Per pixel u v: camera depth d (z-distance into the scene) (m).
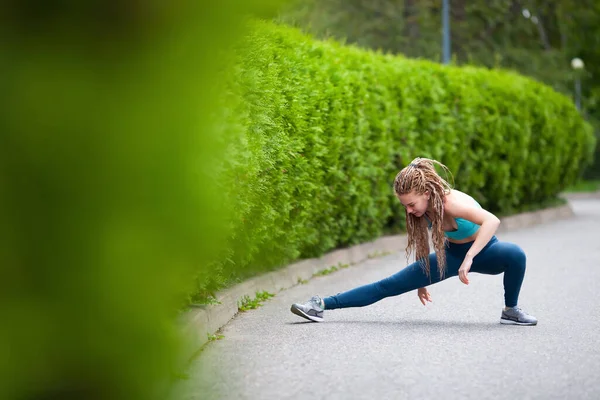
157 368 3.37
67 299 3.11
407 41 52.81
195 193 3.14
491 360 6.77
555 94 25.23
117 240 3.05
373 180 14.83
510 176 21.77
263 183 9.76
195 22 3.16
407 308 9.68
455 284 11.69
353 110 13.72
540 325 8.49
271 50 9.85
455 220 8.29
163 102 3.11
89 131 3.01
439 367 6.51
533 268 13.23
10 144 2.98
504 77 22.09
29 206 3.01
